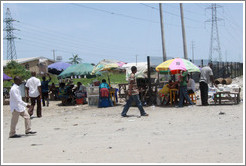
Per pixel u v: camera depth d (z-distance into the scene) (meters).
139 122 9.41
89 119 10.61
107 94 14.21
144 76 14.73
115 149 6.20
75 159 5.61
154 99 14.18
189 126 8.38
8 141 7.55
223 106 12.24
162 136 7.22
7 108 15.77
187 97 12.87
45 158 5.80
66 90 16.47
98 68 15.45
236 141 6.45
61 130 8.70
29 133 8.37
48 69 22.33
